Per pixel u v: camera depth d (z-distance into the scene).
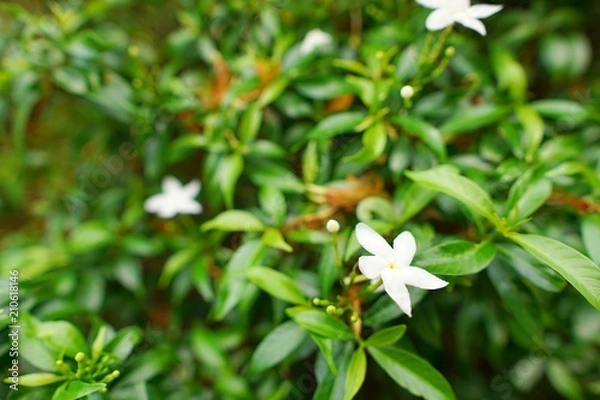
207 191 0.31
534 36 0.36
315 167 0.27
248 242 0.25
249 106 0.30
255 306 0.31
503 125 0.27
